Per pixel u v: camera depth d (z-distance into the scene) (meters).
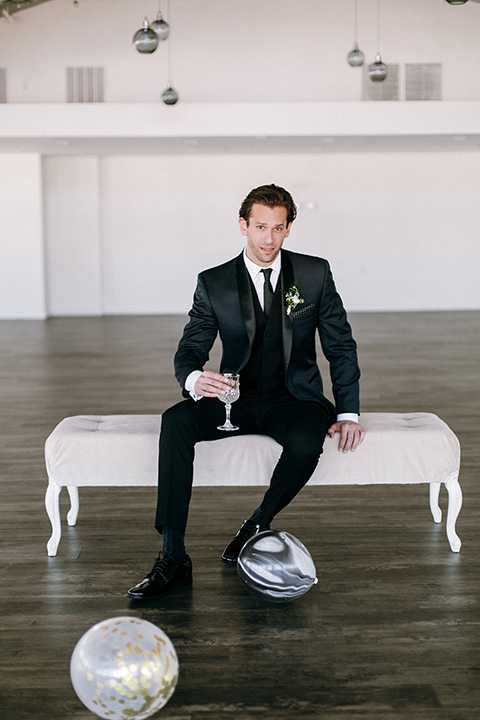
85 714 2.09
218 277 3.07
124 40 10.01
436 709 2.11
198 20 10.02
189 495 2.81
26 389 6.64
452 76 10.12
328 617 2.61
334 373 3.11
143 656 1.89
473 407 5.84
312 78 10.14
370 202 12.62
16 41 9.95
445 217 12.66
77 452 3.06
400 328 10.63
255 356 3.05
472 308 12.85
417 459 3.08
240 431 3.05
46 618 2.62
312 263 3.07
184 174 12.52
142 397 6.27
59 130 9.62
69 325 11.30
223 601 2.72
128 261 12.70
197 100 10.16
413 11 10.02
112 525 3.50
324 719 2.07
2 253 11.99
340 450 3.05
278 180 12.55
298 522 3.50
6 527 3.47
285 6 10.01
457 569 3.00
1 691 2.20
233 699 2.15
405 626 2.55
